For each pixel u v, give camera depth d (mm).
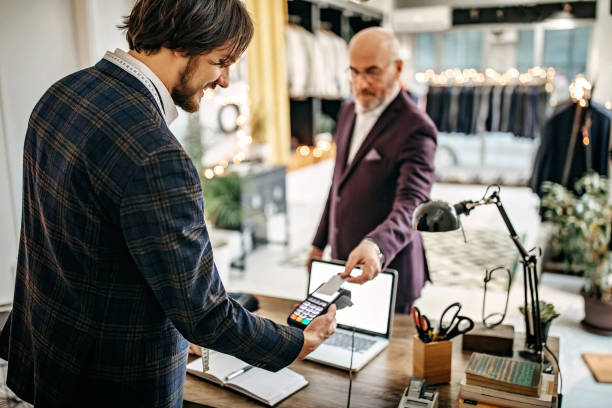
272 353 1199
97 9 2225
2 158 2164
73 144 1047
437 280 4875
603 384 3020
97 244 1053
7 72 2104
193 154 4371
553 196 4492
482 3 8352
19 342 1274
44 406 1161
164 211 1016
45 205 1103
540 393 1421
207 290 1087
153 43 1070
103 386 1136
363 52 2334
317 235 2756
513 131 8516
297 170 7449
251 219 5180
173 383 1195
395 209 2135
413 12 8586
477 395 1439
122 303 1093
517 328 3738
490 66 8648
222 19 1085
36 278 1164
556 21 7957
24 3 2090
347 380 1661
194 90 1162
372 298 1947
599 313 3650
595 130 4621
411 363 1757
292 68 6453
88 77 1101
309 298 1594
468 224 6879
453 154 9266
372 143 2408
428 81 9000
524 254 1701
